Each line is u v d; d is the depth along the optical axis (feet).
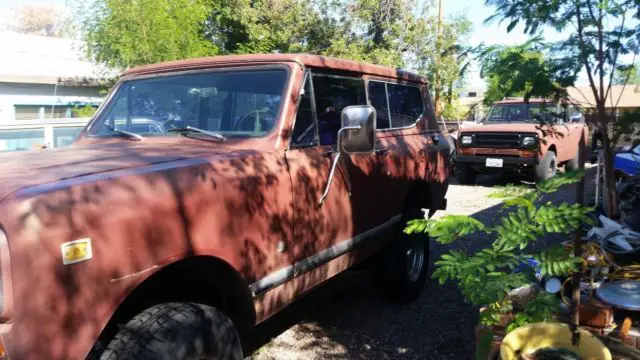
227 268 9.25
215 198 8.73
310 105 11.73
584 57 11.00
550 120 13.30
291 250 10.51
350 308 16.10
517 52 11.09
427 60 53.72
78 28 33.88
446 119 52.65
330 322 15.11
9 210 6.46
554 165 39.91
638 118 11.70
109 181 7.57
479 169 40.86
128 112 12.73
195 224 8.36
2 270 6.28
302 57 11.70
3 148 20.02
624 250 11.21
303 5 52.11
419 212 16.01
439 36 52.01
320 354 13.20
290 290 10.68
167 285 9.02
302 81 11.51
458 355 12.96
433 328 14.55
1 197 6.68
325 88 12.46
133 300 8.57
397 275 15.53
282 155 10.57
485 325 9.98
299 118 11.32
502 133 39.09
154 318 7.82
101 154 9.80
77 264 6.80
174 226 8.02
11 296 6.28
